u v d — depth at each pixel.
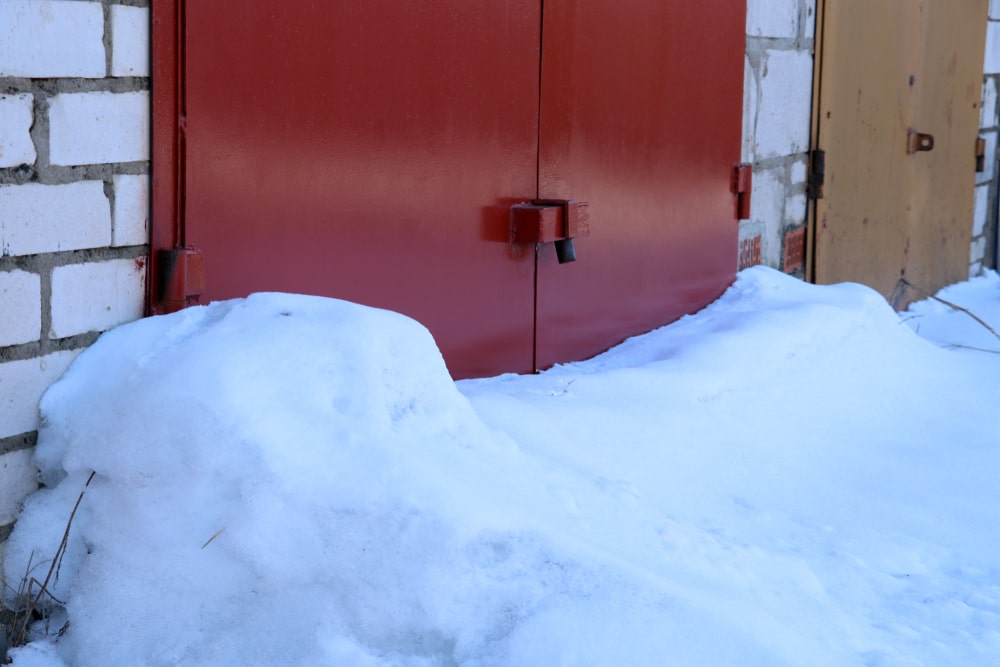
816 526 3.47
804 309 5.10
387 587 2.43
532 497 2.77
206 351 2.64
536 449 3.32
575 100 4.32
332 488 2.49
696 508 3.44
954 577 3.28
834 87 6.25
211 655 2.45
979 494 3.86
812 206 6.27
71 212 2.71
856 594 3.06
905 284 7.38
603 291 4.62
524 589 2.47
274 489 2.48
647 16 4.68
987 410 4.68
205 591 2.52
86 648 2.54
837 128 6.34
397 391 2.77
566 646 2.36
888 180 7.00
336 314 2.84
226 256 3.08
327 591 2.46
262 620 2.47
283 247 3.24
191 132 2.95
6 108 2.55
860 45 6.46
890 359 5.00
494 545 2.53
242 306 2.84
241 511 2.48
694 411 4.02
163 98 2.88
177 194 2.94
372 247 3.53
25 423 2.68
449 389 2.91
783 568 3.05
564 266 4.38
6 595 2.67
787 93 5.90
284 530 2.47
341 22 3.34
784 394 4.39
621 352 4.66
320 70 3.29
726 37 5.21
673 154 4.95
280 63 3.17
